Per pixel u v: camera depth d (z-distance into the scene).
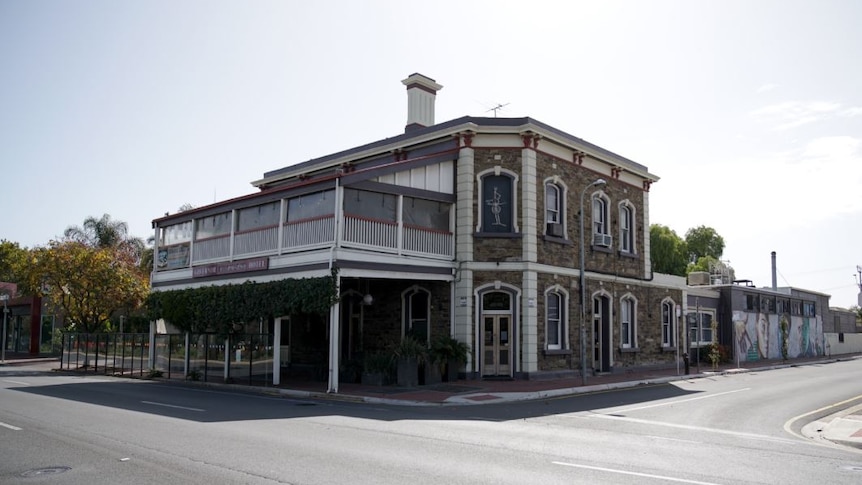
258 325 25.73
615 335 27.64
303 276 20.58
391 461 9.11
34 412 14.24
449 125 24.55
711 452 10.45
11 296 51.53
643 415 15.30
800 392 21.42
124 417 13.49
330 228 20.09
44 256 34.88
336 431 11.89
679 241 58.19
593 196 27.20
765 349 43.19
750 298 42.00
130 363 28.33
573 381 23.08
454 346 22.12
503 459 9.41
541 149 24.38
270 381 22.20
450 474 8.34
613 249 27.89
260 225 23.09
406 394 18.81
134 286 36.31
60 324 47.28
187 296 24.64
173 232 27.27
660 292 31.22
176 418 13.44
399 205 21.83
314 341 27.14
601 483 7.98
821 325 53.09
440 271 22.86
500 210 23.70
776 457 10.12
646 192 30.69
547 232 24.28
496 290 23.23
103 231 48.88
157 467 8.56
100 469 8.45
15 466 8.64
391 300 25.00
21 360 40.25
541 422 13.82
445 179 23.64
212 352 23.98
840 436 12.57
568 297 25.00
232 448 9.95
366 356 21.94
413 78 28.28
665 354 31.36
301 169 30.52
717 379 26.88
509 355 23.17
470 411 15.73
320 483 7.74
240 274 22.86
